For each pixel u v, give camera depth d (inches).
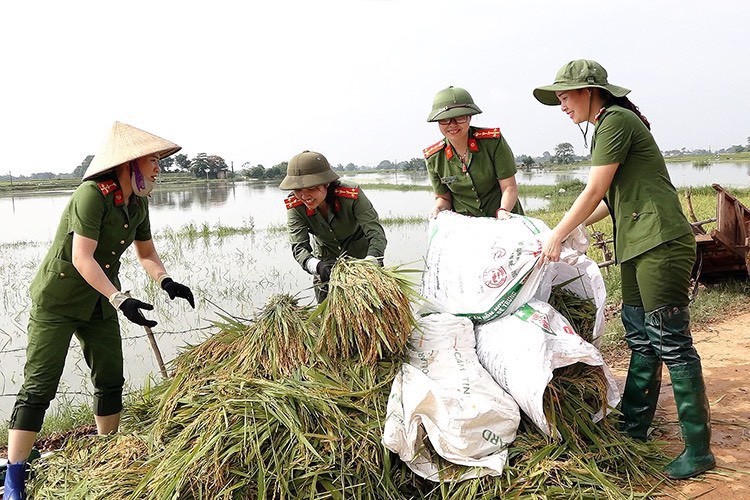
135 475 122.8
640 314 145.3
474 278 148.3
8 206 1600.6
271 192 2279.8
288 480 112.2
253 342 138.1
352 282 133.7
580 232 155.2
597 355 133.7
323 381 129.1
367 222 178.9
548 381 124.4
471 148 179.2
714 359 204.4
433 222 171.9
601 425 138.6
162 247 702.5
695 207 633.0
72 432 190.2
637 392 147.3
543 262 142.3
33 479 141.8
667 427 158.6
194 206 1494.8
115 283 154.8
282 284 454.6
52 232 945.5
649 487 129.5
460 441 120.1
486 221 160.7
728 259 275.3
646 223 133.6
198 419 119.2
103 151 144.3
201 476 110.0
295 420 117.0
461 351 135.7
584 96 139.4
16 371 275.4
